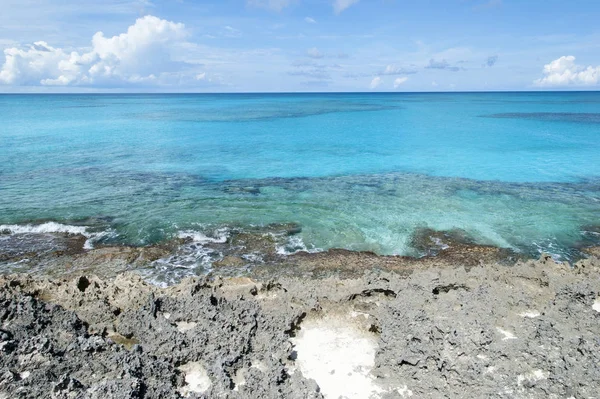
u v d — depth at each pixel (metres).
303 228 16.52
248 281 11.63
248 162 28.86
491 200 20.00
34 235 15.97
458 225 16.83
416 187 22.42
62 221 17.27
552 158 29.77
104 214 18.08
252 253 14.49
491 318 9.48
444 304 9.98
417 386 7.97
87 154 31.12
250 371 8.02
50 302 10.06
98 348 8.53
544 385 7.69
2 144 35.16
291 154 31.72
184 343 8.79
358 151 32.84
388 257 14.07
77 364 8.04
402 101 118.06
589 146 34.19
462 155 31.06
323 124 51.12
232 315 9.59
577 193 21.20
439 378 7.96
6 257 14.02
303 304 10.46
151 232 16.16
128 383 7.27
